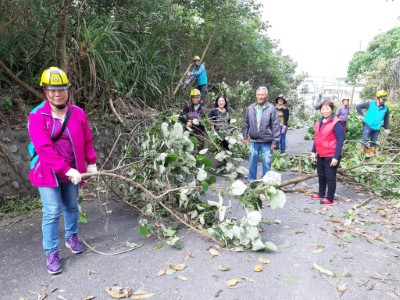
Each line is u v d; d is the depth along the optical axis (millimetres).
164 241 3732
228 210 4645
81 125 3229
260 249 3498
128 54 7168
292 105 27172
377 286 2926
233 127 6859
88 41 5961
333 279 2998
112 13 7465
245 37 10992
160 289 2844
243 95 10375
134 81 7148
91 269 3164
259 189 3588
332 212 4715
